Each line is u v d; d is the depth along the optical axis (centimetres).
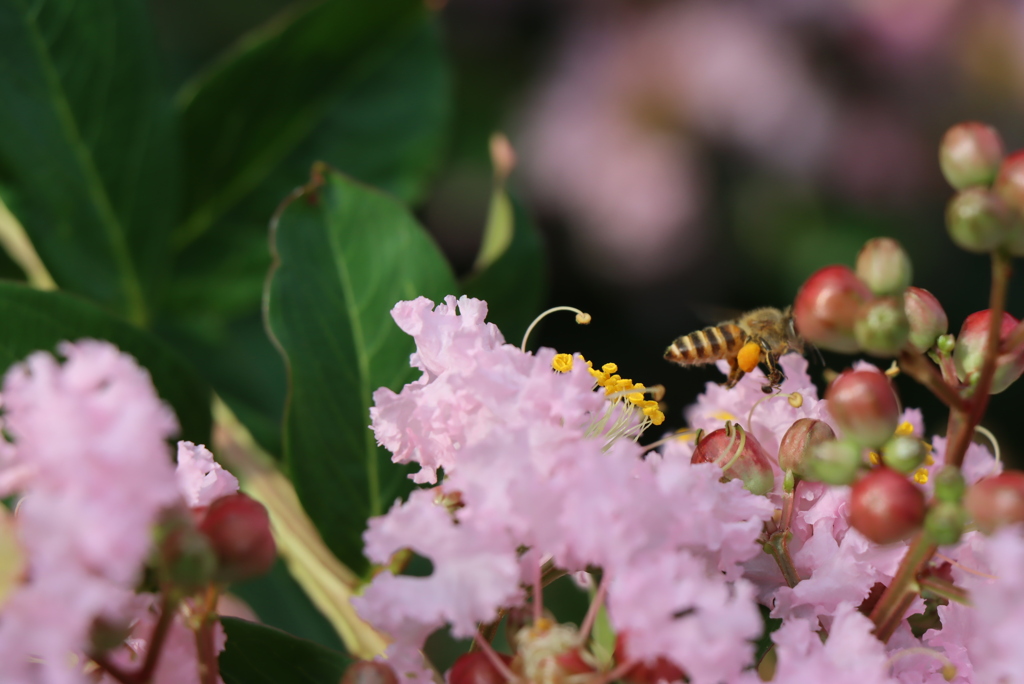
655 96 90
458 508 36
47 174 43
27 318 39
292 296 41
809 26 89
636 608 35
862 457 36
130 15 44
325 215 41
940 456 39
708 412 40
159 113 44
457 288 41
